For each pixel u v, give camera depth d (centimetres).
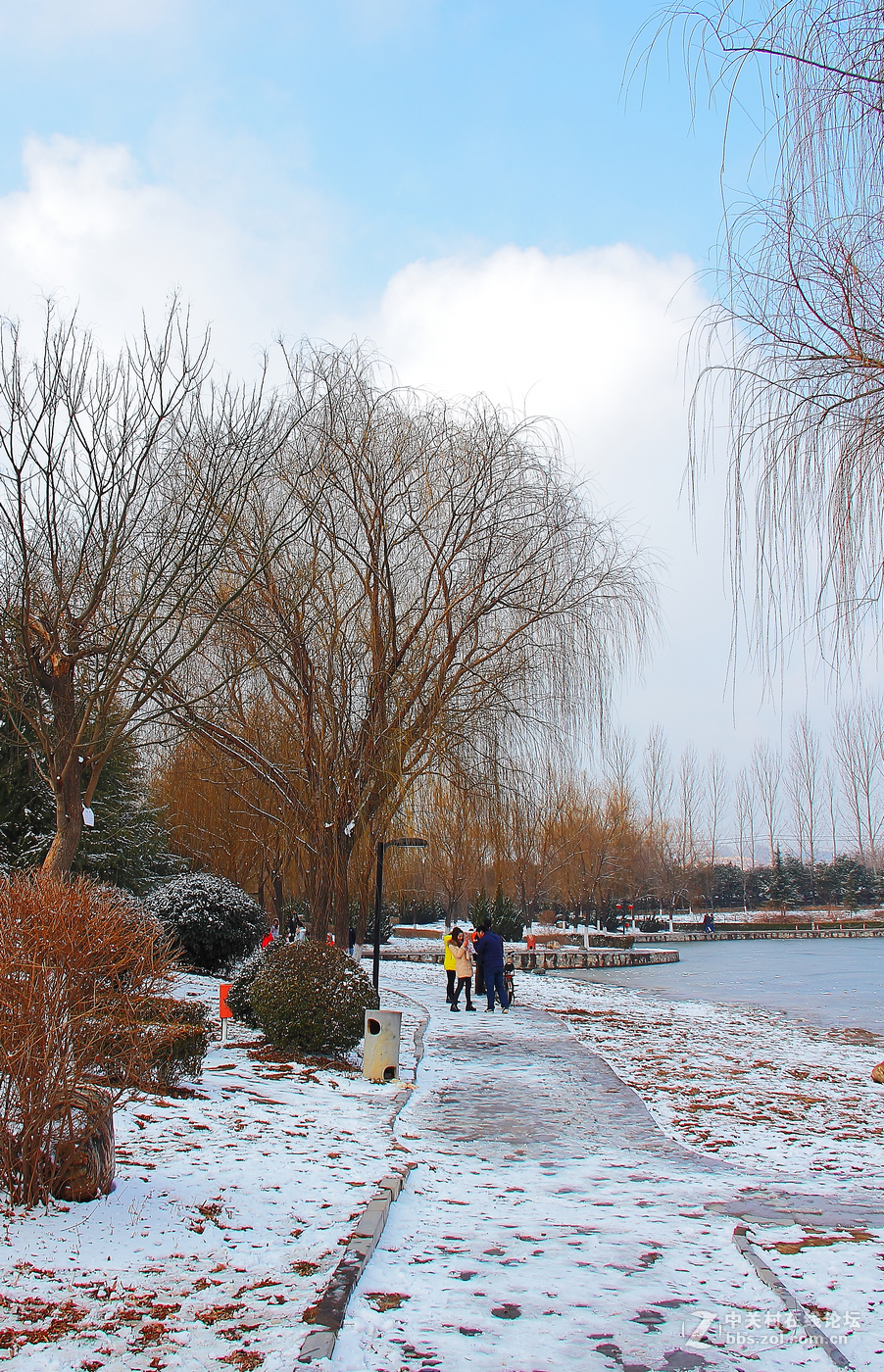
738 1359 335
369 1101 883
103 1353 333
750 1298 399
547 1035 1452
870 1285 415
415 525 1606
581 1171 692
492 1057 1230
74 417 1149
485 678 1622
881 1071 1220
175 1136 647
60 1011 495
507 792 1647
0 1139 484
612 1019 1778
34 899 518
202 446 1373
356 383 1633
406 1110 877
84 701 1282
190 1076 830
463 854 1767
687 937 5622
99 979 526
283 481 1555
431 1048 1288
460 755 1636
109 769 1830
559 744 1669
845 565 505
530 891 4472
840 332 493
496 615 1652
